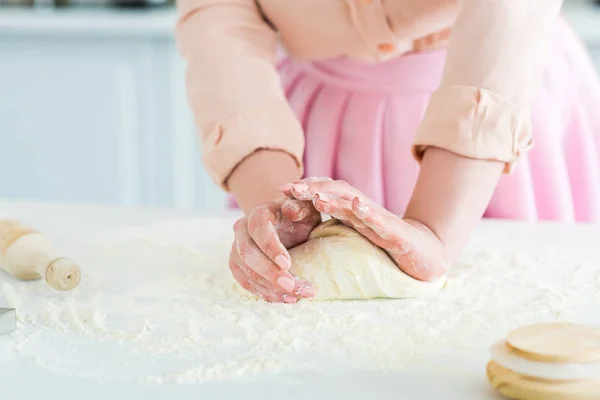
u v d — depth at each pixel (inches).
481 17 41.7
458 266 45.8
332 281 40.9
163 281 44.3
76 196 116.3
